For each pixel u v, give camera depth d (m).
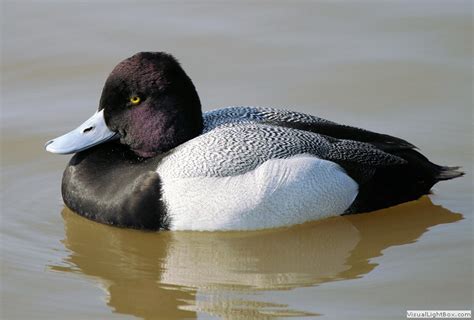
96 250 11.65
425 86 15.52
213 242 11.70
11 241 11.79
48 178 13.26
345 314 10.14
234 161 11.54
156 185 11.55
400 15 17.42
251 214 11.51
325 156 11.84
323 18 17.42
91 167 12.06
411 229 12.12
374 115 14.80
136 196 11.58
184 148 11.76
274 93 15.35
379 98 15.27
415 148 12.59
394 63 16.12
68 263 11.35
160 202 11.53
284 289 10.75
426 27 17.02
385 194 12.10
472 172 13.39
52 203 12.68
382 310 10.22
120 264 11.34
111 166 11.99
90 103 15.13
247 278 11.03
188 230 11.64
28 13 17.44
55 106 15.05
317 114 14.85
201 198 11.46
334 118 14.73
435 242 11.77
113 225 11.90
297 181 11.56
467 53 16.30
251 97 15.23
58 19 17.28
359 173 11.95
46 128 14.44
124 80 11.91
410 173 12.23
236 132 11.83
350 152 11.95
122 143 12.22
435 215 12.44
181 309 10.37
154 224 11.62
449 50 16.41
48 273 11.11
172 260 11.45
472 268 11.07
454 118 14.58
